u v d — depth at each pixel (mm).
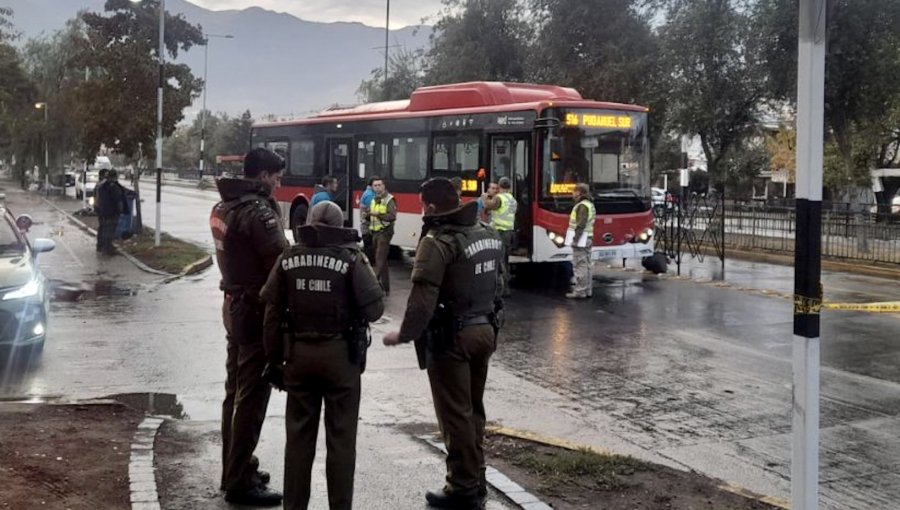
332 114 21891
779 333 11242
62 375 8742
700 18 22969
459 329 5152
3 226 10344
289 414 4871
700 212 22062
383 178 19109
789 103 23469
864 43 20031
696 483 5641
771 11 20984
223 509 5121
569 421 7379
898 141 35438
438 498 5223
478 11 32188
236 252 5184
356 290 4723
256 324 5172
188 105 24734
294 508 4836
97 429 6602
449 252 5074
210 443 6410
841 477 6059
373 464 5992
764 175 49125
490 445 6430
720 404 7898
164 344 10312
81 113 24500
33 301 9250
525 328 11531
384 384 8562
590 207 14055
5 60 43844
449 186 5199
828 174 33125
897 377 8914
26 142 51406
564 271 17406
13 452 5945
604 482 5613
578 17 27891
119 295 14266
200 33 25359
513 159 15656
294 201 22562
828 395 8203
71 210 37094
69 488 5301
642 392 8320
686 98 23781
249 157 5297
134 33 24375
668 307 13289
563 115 15180
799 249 3900
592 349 10227
